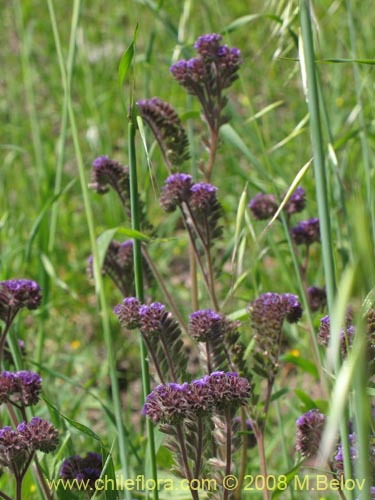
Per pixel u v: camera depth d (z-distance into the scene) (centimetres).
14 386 64
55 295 101
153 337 66
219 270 73
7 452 62
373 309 60
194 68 73
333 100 106
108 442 83
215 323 66
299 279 70
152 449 64
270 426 85
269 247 78
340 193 71
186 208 71
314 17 64
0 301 67
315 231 76
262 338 67
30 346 97
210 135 75
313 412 64
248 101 77
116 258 74
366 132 77
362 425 50
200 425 62
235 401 61
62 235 113
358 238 47
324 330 64
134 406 94
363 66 81
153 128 73
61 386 92
